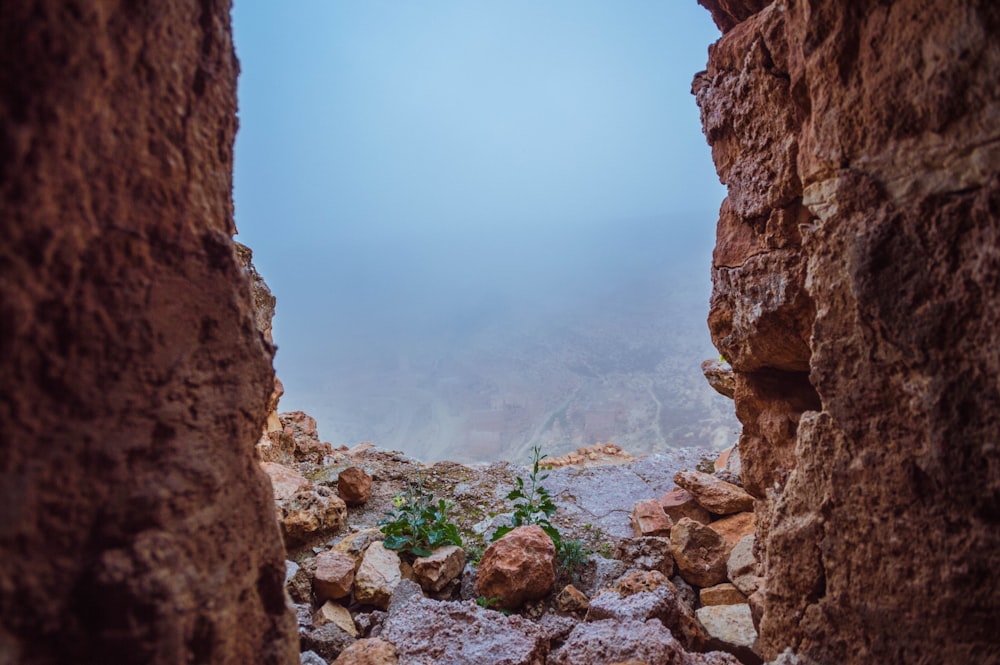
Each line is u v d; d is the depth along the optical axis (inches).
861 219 65.9
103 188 40.6
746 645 124.0
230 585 50.8
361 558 161.9
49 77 35.4
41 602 37.1
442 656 105.2
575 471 251.3
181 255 47.8
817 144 71.2
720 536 158.9
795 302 97.3
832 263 69.8
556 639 122.5
